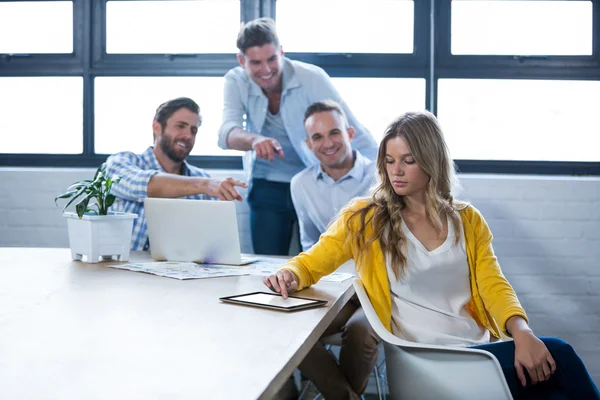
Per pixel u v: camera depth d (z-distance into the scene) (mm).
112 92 3568
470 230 1732
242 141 3170
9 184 3467
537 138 3410
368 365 2236
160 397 858
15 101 3623
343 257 1790
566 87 3385
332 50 3459
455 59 3404
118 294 1651
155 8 3514
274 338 1204
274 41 3129
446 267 1678
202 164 3545
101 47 3541
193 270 2096
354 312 2445
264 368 1001
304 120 3186
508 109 3410
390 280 1692
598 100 3383
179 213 2277
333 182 3172
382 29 3436
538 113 3400
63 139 3617
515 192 3275
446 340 1600
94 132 3590
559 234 3270
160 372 972
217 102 3520
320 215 3189
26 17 3588
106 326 1280
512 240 3283
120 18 3533
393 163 1693
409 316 1669
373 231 1701
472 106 3418
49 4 3572
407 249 1687
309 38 3459
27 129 3623
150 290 1720
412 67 3422
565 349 1474
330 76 3447
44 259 2332
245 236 3396
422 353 1387
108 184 2330
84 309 1448
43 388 889
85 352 1080
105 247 2270
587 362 3283
